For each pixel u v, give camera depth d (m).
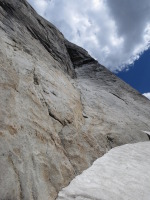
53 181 6.68
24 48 11.63
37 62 11.51
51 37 17.97
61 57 17.23
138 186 8.02
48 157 7.12
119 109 16.08
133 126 14.58
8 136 6.07
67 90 12.37
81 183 7.46
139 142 13.27
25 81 8.84
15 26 12.83
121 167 9.30
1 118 6.26
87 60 22.92
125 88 20.50
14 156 5.82
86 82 18.61
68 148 8.66
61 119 9.45
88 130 10.94
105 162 9.51
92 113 12.88
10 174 5.36
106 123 12.83
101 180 7.94
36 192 5.74
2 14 12.47
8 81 7.69
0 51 8.63
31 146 6.70
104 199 6.84
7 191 5.02
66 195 6.59
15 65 9.00
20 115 7.14
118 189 7.58
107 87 19.31
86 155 9.27
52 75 11.96
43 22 18.16
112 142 11.84
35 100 8.59
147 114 17.98
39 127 7.70
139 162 10.16
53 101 9.80
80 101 13.15
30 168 6.08
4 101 6.84
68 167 7.77
